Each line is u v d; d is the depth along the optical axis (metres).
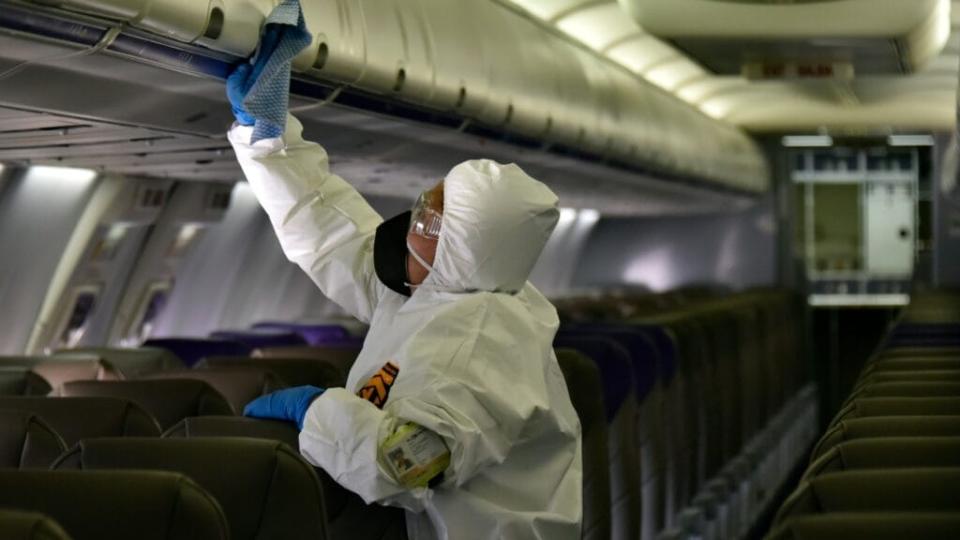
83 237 9.11
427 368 3.55
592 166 11.32
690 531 8.85
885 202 22.48
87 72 4.80
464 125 7.89
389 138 7.59
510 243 3.69
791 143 22.09
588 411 5.88
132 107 5.55
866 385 5.89
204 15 4.43
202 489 3.05
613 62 12.02
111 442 3.50
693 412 9.65
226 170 8.71
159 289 10.52
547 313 4.05
